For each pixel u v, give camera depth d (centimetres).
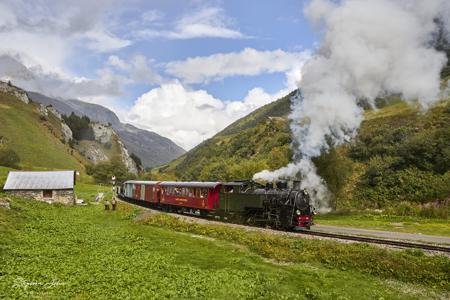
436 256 2117
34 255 2062
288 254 2384
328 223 4000
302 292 1744
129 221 3956
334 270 2125
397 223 3941
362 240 2702
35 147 17738
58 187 5544
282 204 3331
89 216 4219
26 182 5581
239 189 3944
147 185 6062
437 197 5431
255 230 3169
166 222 3712
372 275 2039
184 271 1967
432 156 6297
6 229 2622
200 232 3275
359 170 6975
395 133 7512
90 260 2059
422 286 1870
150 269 1961
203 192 4441
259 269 2095
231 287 1728
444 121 7381
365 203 6041
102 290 1578
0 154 13250
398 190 5991
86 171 17450
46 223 3195
